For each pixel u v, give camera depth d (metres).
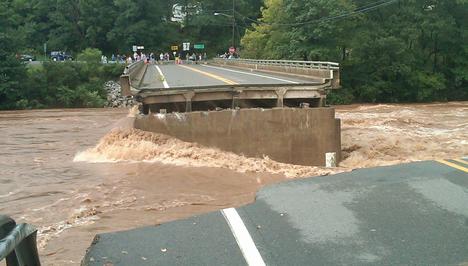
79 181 13.07
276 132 17.19
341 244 4.57
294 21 55.19
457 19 60.28
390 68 56.81
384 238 4.67
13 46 56.31
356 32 56.41
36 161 16.50
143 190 11.91
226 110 16.81
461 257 4.21
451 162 7.59
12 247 2.85
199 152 15.71
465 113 38.16
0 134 25.20
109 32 94.25
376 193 6.02
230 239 4.80
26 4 96.62
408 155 19.92
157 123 16.45
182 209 10.17
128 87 16.69
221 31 107.62
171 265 4.31
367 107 48.12
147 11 96.94
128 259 4.46
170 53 99.81
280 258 4.33
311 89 18.38
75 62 62.72
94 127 28.81
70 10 95.50
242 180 13.02
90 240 8.41
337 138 18.11
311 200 5.85
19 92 54.53
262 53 61.44
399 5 59.56
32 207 10.73
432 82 57.62
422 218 5.14
